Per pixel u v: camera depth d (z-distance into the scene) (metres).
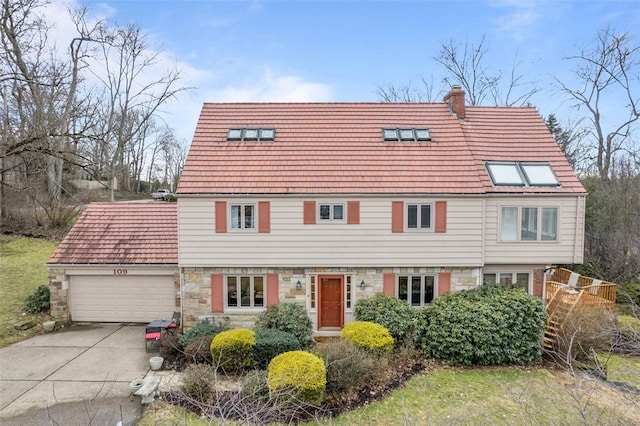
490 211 14.21
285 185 13.78
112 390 9.94
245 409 5.81
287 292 14.02
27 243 22.78
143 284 15.10
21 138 10.09
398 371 11.51
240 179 13.91
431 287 14.33
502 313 12.54
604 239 20.11
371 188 13.77
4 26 13.48
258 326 12.91
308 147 15.27
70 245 15.27
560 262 14.38
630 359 12.79
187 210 13.57
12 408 9.03
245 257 13.73
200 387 9.35
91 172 11.77
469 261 13.98
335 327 14.32
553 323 13.44
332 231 13.78
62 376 10.67
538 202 14.24
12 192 24.28
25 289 16.97
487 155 15.51
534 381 11.21
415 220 13.94
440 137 15.83
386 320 12.82
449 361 12.27
